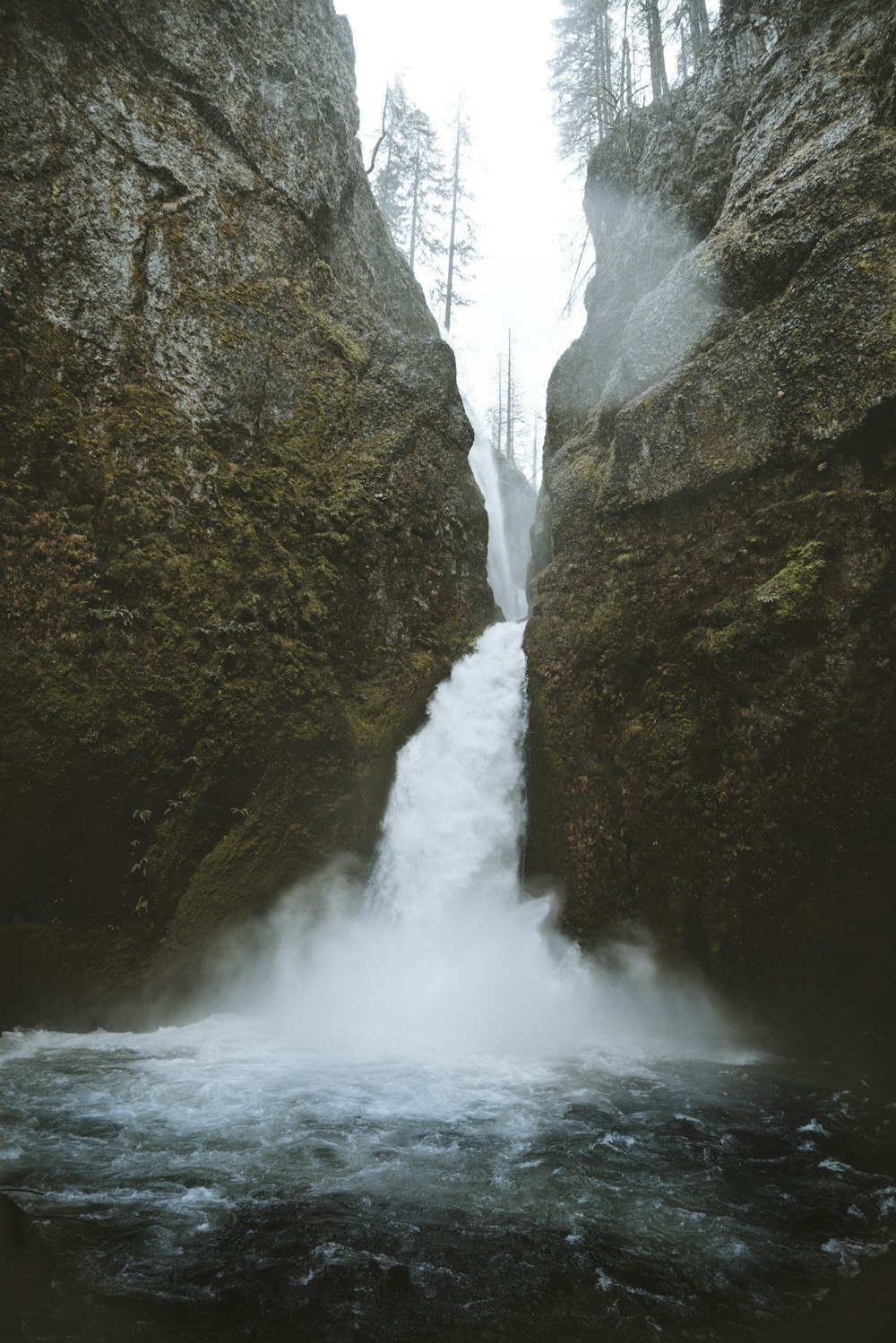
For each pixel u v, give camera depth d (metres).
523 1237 5.46
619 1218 5.77
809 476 10.17
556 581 13.77
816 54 12.36
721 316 11.86
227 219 13.11
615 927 11.27
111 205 11.67
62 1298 4.55
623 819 11.38
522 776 13.09
